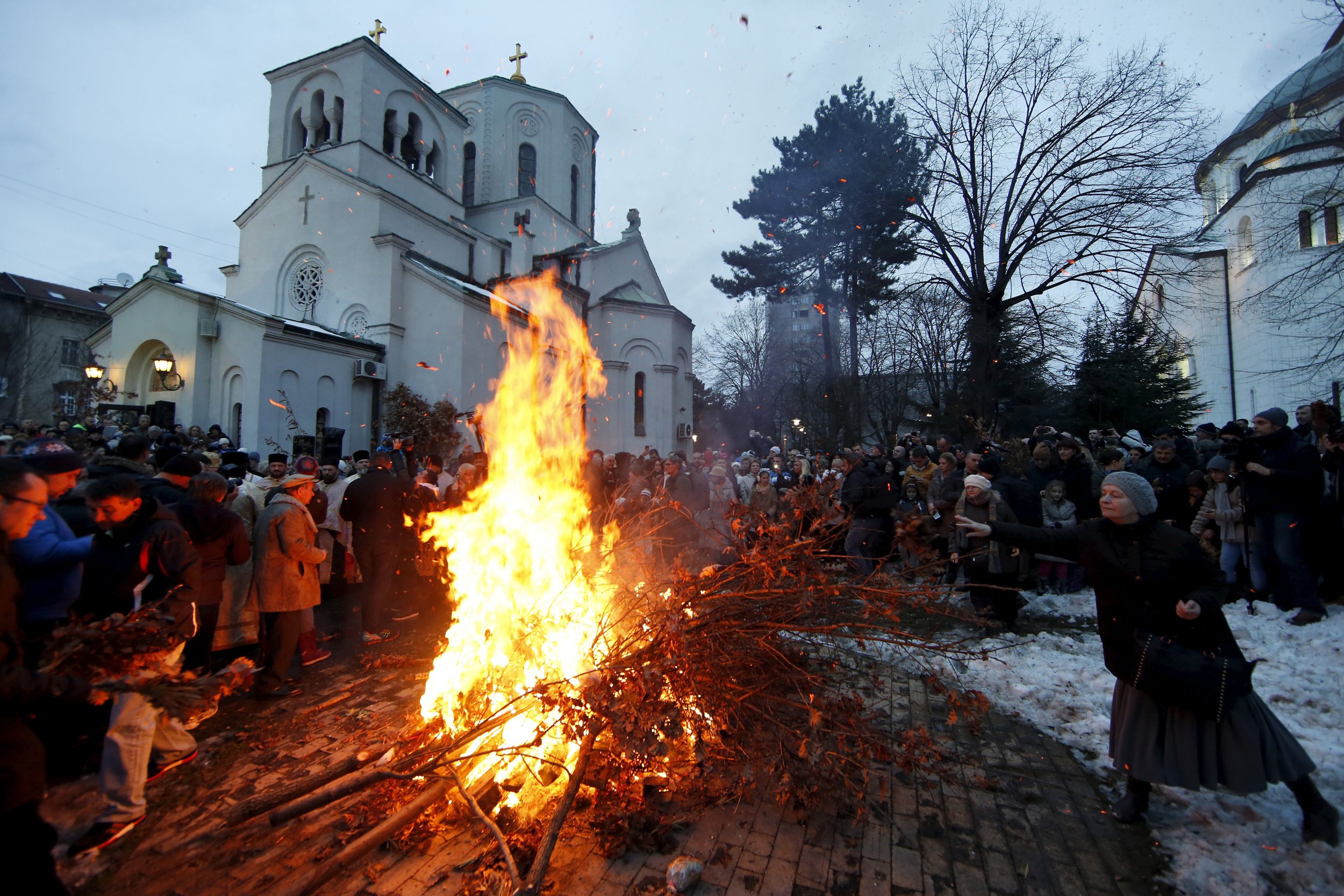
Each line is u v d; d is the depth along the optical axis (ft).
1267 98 80.89
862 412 76.02
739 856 8.69
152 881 8.29
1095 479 22.97
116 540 10.75
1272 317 62.18
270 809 9.06
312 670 16.60
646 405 87.35
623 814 8.94
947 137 65.51
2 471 7.53
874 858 8.66
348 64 73.82
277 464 19.16
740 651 10.42
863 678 14.38
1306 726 11.97
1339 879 7.95
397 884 8.08
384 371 67.26
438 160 84.43
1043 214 62.23
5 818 6.63
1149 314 65.21
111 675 8.06
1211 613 8.36
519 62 97.55
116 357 62.69
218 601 13.46
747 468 37.47
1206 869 8.26
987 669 15.28
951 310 69.46
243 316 57.72
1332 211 53.26
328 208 71.97
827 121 79.30
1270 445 18.42
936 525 21.79
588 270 89.71
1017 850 8.85
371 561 18.38
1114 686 13.88
